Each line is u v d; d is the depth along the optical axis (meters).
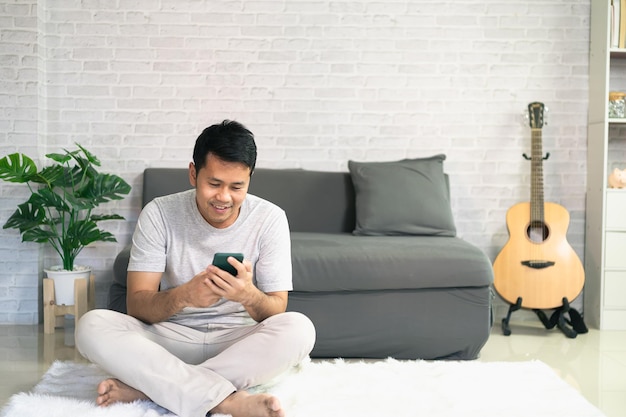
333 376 2.75
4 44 3.91
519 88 4.23
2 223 3.94
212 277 2.17
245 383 2.24
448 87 4.21
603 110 4.04
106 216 3.85
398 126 4.21
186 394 2.11
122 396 2.24
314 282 3.18
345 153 4.20
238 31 4.14
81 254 4.13
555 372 3.02
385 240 3.50
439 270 3.21
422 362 3.00
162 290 2.51
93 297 3.88
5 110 3.92
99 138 4.12
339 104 4.19
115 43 4.10
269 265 2.43
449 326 3.26
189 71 4.13
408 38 4.19
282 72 4.16
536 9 4.21
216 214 2.26
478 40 4.21
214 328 2.44
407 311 3.25
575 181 4.26
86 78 4.09
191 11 4.11
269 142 4.18
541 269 3.87
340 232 4.00
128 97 4.12
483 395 2.55
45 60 4.06
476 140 4.23
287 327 2.28
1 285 3.95
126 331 2.26
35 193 3.71
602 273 4.00
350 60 4.18
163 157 4.14
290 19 4.15
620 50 3.99
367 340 3.24
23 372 2.96
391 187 3.84
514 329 3.97
